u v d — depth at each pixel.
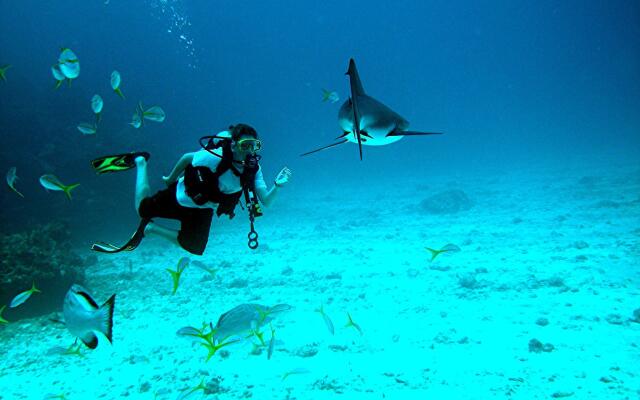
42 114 19.30
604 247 8.81
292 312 6.76
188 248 2.78
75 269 9.21
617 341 4.45
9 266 8.09
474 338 5.01
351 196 26.83
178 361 5.17
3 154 15.05
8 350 6.10
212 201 2.70
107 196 16.78
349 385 4.13
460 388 3.86
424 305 6.51
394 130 1.84
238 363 4.91
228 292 8.34
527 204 16.59
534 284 6.83
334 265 9.98
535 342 4.47
